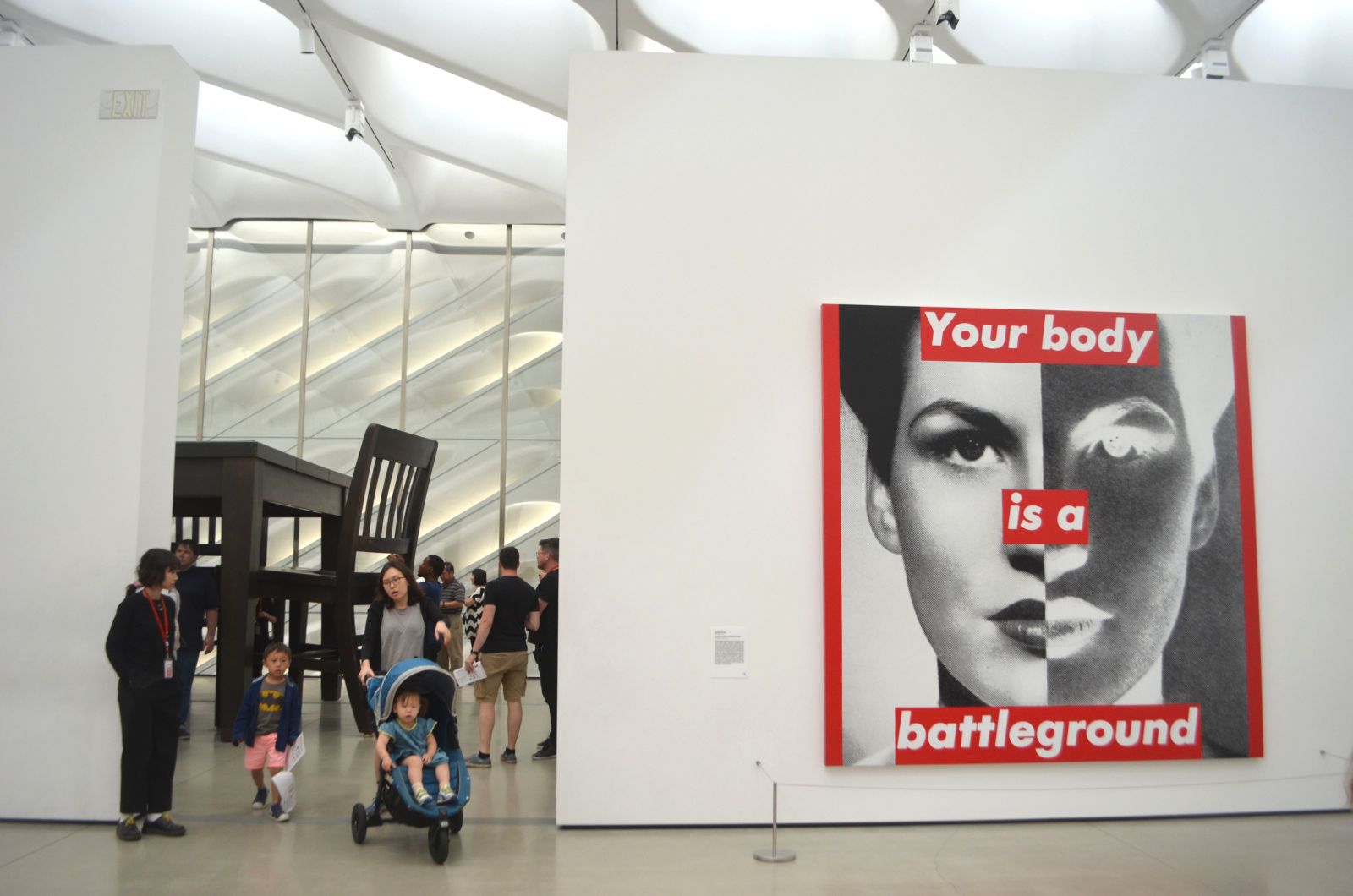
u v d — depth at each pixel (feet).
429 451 34.12
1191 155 21.25
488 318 51.39
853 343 19.94
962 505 19.80
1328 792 20.16
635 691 19.19
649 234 20.17
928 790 19.45
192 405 50.88
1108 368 20.40
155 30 33.81
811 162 20.56
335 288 51.55
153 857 16.83
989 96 20.99
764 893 15.06
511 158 42.19
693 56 20.58
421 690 17.70
